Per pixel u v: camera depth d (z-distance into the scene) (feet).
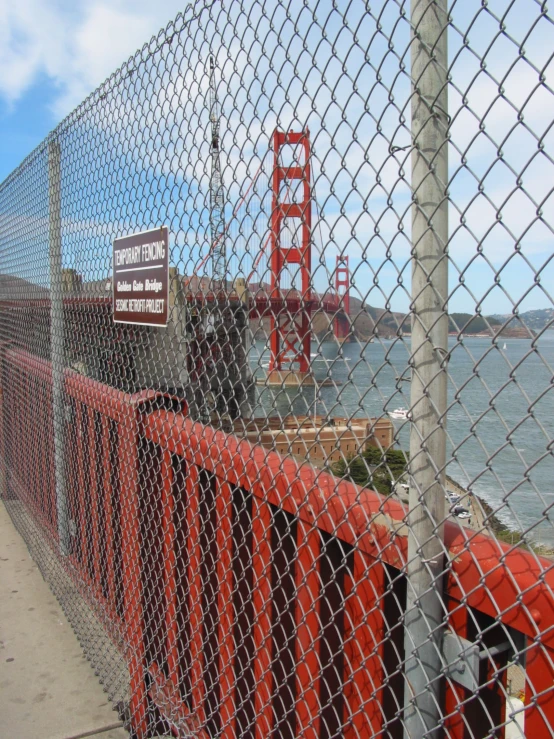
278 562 5.42
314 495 4.49
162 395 7.14
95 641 9.39
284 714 5.32
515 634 3.34
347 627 4.67
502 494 2.89
